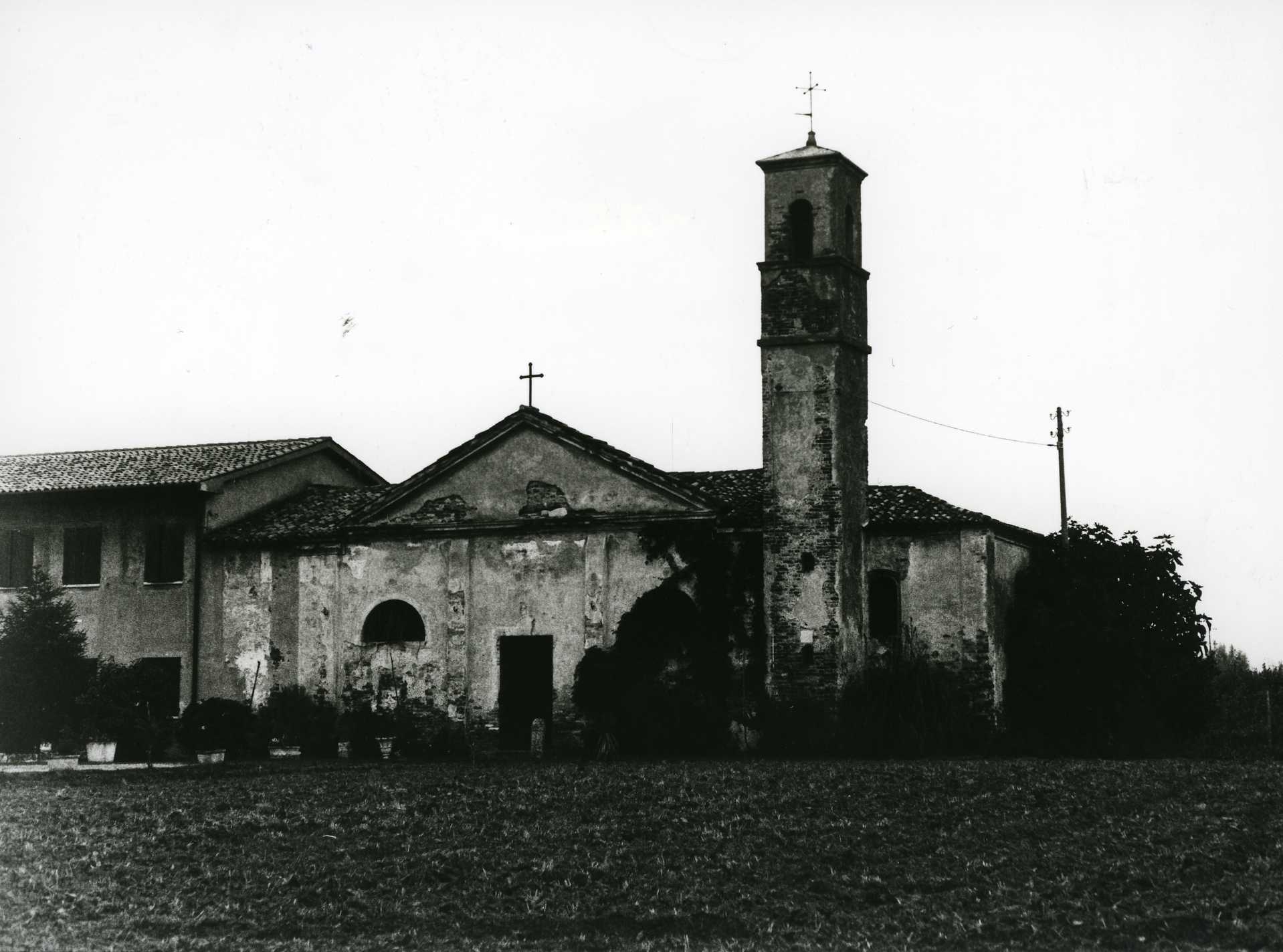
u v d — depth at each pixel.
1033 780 28.55
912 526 36.56
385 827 25.23
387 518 39.44
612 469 37.62
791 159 36.91
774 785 28.36
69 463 44.66
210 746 38.31
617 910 21.03
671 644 36.59
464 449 38.75
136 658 41.22
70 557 42.16
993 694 35.84
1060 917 20.33
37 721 37.31
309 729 39.19
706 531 36.66
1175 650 39.50
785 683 35.31
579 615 37.50
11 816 26.12
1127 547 39.94
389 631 39.31
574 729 37.06
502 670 38.19
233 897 21.77
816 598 35.38
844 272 36.78
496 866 23.02
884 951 18.98
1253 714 46.00
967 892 21.47
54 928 20.30
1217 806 26.09
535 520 38.09
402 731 38.56
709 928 20.39
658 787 28.28
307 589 39.97
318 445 44.84
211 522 41.19
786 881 22.22
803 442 35.97
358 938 20.09
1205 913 20.25
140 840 24.47
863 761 32.66
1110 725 37.16
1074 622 37.66
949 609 36.16
